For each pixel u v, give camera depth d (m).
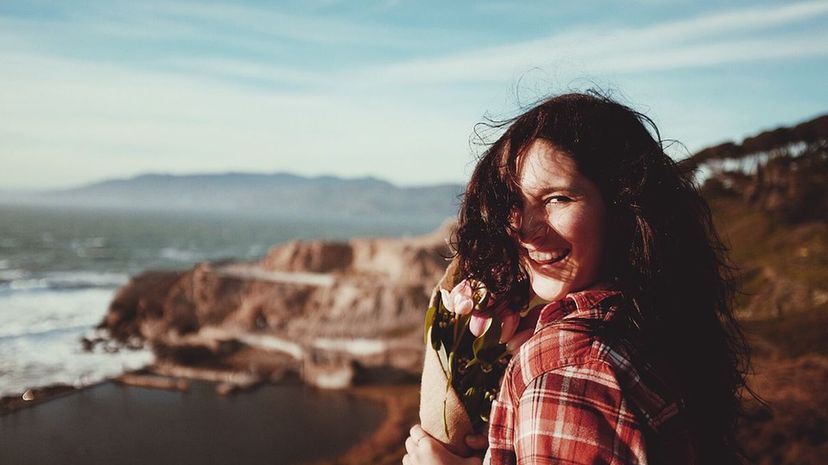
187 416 30.33
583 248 1.12
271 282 49.97
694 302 1.19
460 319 1.29
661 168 1.18
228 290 49.44
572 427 0.97
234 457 25.66
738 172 57.81
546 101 1.22
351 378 34.81
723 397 1.26
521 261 1.21
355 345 39.47
